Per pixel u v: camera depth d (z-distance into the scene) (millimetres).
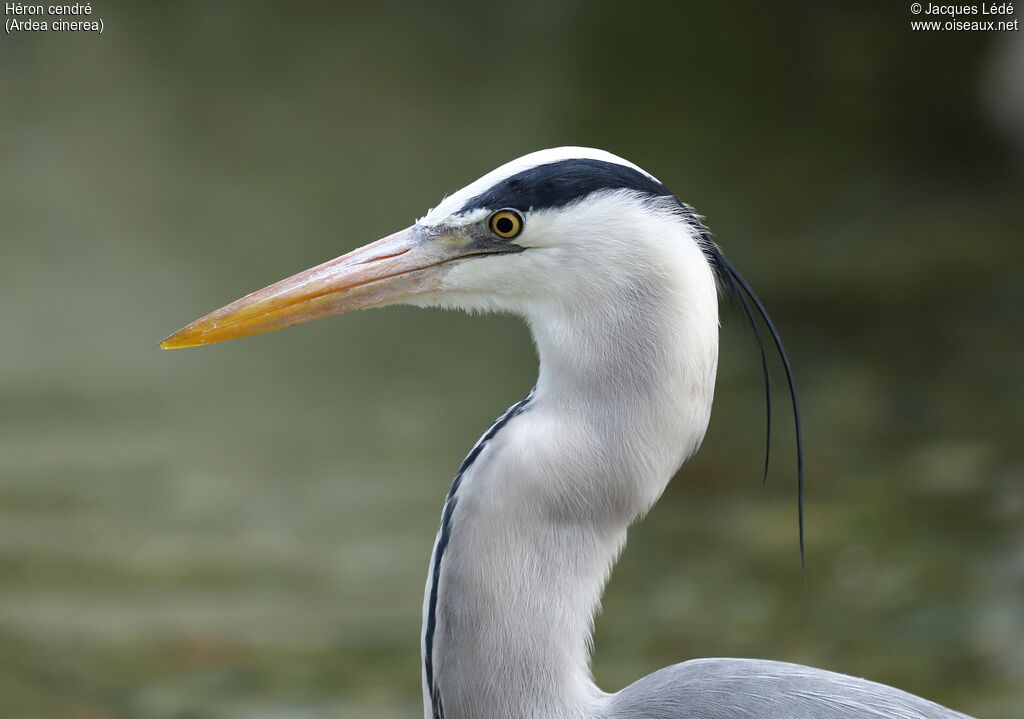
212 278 14500
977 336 13062
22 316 13930
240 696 7527
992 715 6914
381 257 4387
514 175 4184
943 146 18766
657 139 19188
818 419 11516
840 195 17375
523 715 4043
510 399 12492
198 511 10242
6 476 10742
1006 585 8336
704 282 4156
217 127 19328
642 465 4121
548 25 23750
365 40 23062
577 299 4156
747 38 22703
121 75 20906
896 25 22562
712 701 4113
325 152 18422
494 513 4055
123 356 13305
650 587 8820
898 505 9742
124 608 8523
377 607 8758
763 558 9125
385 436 11625
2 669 7734
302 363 13633
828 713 4059
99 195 16750
